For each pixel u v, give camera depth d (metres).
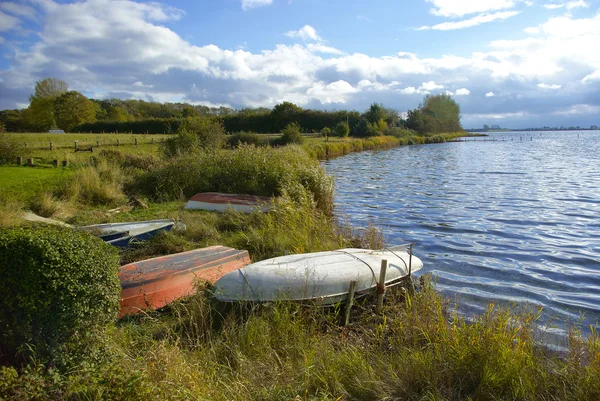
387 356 4.95
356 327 5.84
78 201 13.77
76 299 3.79
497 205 17.47
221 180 15.66
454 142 87.88
